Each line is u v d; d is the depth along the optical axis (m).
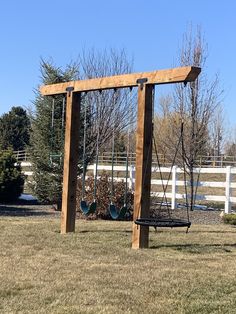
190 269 5.66
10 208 14.80
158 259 6.20
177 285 4.91
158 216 13.02
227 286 4.91
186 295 4.56
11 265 5.63
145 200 7.16
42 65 16.09
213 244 7.51
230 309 4.16
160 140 23.30
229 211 15.31
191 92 17.06
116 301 4.32
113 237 7.86
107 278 5.11
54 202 15.73
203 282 5.05
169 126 22.34
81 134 15.99
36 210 14.43
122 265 5.78
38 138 15.71
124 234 8.23
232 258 6.41
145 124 7.20
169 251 6.80
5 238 7.52
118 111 23.14
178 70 6.79
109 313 3.99
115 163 23.55
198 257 6.40
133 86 7.48
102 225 9.69
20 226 9.03
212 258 6.36
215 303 4.31
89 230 8.75
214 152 38.16
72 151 8.47
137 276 5.24
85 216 12.00
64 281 4.95
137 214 7.11
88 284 4.86
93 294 4.52
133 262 5.96
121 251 6.66
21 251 6.50
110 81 7.78
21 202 16.88
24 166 21.58
